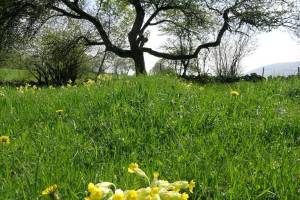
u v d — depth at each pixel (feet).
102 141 17.89
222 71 118.42
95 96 25.30
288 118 22.35
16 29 103.96
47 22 109.50
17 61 124.77
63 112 22.95
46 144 17.31
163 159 14.80
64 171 13.50
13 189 12.56
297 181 12.79
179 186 9.04
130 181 12.62
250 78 93.50
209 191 12.09
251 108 23.93
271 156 15.31
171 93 25.50
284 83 35.58
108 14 120.37
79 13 109.50
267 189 11.91
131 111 21.30
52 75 104.99
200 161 14.38
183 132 19.13
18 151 16.57
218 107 22.86
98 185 8.14
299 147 18.29
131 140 17.70
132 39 113.70
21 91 33.01
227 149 16.52
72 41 108.27
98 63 119.55
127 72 35.04
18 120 22.29
